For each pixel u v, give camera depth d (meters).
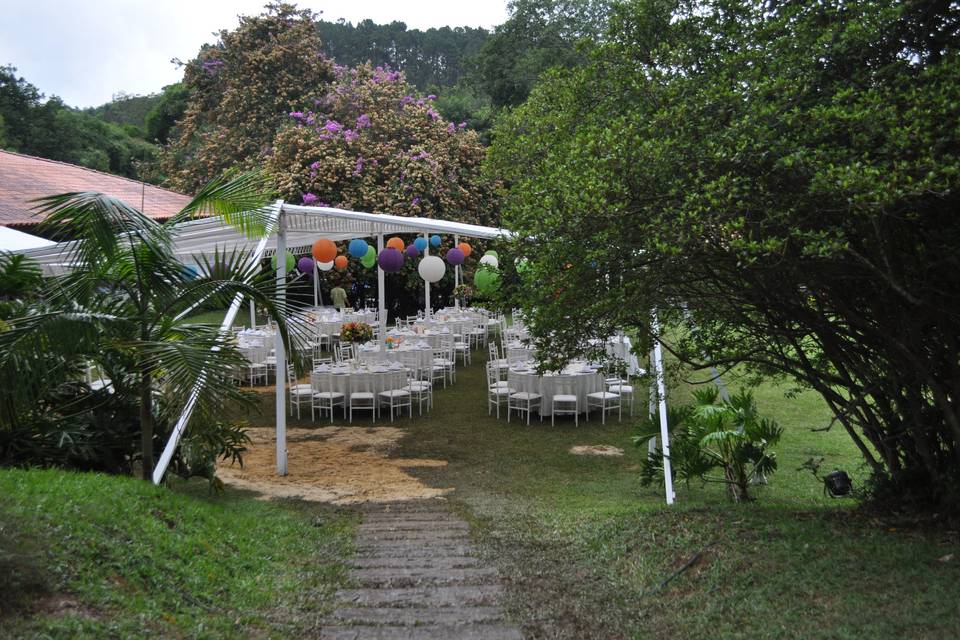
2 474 5.67
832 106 4.27
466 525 7.66
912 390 5.36
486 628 4.53
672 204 4.46
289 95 29.50
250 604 4.79
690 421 8.10
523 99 31.83
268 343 17.95
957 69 4.07
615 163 4.45
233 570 5.36
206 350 6.21
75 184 16.75
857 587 4.43
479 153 26.05
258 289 6.80
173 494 6.55
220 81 30.89
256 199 7.22
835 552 5.04
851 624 3.94
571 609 4.92
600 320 5.42
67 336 5.82
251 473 10.35
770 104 4.27
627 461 10.71
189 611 4.26
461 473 10.29
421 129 25.59
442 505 8.74
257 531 6.68
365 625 4.60
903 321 4.84
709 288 5.32
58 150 36.12
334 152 23.22
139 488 6.16
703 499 8.44
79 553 4.35
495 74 32.94
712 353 6.34
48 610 3.66
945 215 4.30
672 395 14.70
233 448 8.52
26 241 10.19
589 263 4.72
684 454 7.88
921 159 3.82
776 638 3.97
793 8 4.76
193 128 31.28
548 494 9.14
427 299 20.83
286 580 5.48
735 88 4.75
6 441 7.06
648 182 4.43
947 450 5.79
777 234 4.32
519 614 4.83
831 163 3.93
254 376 17.02
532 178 6.09
